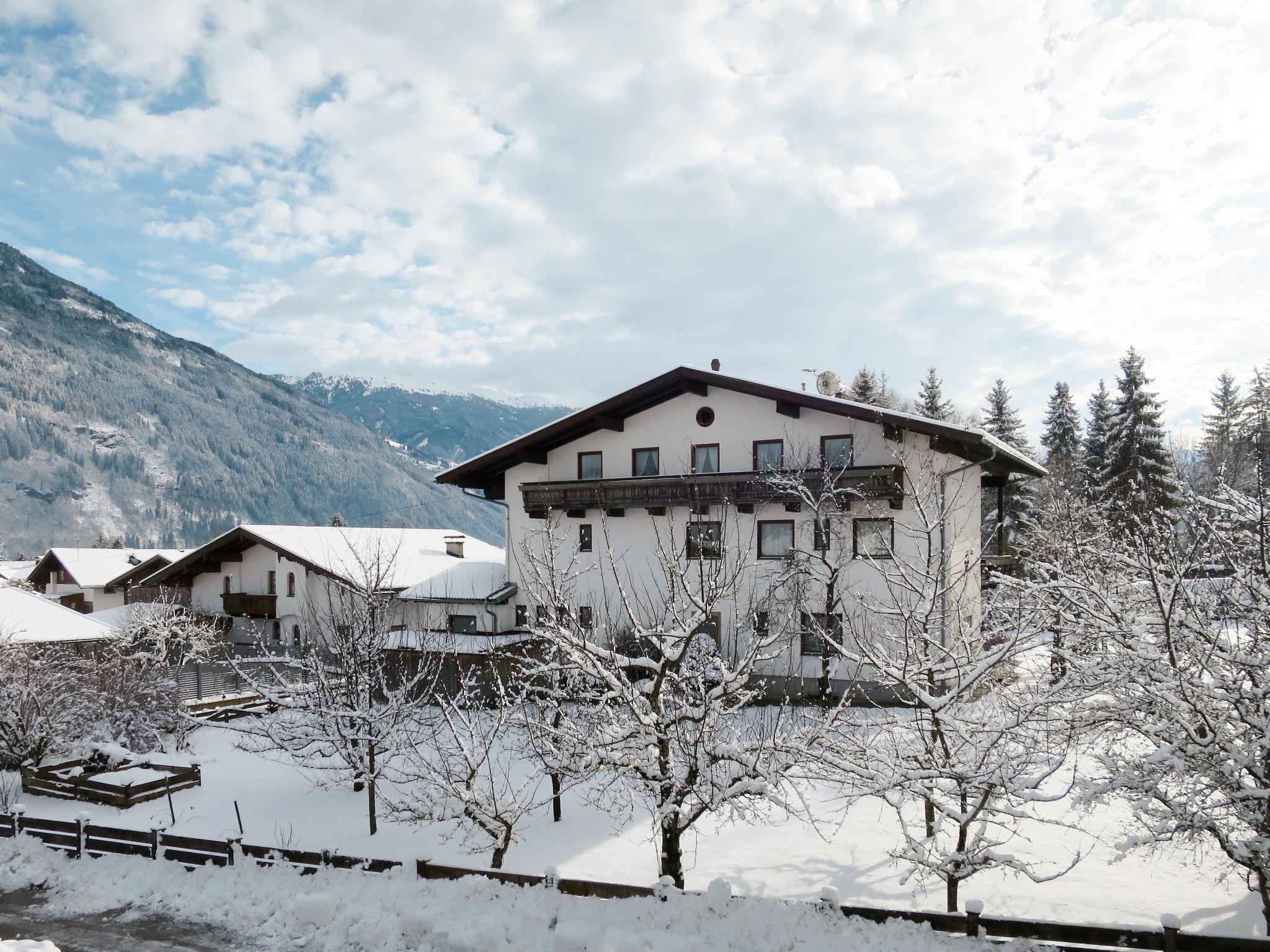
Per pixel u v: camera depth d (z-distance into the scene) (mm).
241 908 11352
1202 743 8523
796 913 9633
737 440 25453
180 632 31516
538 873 12906
